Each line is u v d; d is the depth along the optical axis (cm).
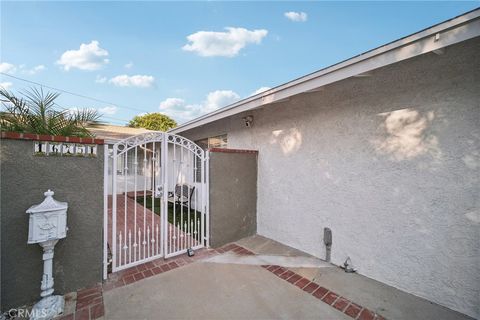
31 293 267
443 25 215
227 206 469
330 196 386
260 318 251
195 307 267
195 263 379
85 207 300
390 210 315
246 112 557
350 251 360
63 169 284
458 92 257
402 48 246
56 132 325
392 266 314
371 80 332
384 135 320
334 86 379
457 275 261
